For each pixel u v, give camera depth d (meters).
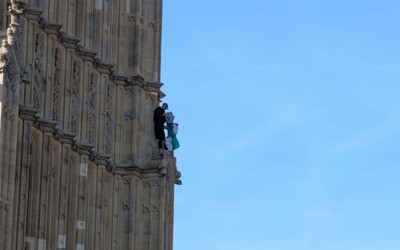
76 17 56.97
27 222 51.94
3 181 46.97
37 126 52.66
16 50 47.81
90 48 57.56
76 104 56.19
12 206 47.44
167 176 61.34
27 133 51.47
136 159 60.19
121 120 60.22
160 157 60.69
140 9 61.81
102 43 59.12
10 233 47.16
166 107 61.75
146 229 60.34
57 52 54.88
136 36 61.34
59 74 54.81
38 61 52.91
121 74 60.41
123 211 59.66
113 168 59.28
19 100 50.25
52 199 53.66
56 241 53.75
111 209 59.06
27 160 51.41
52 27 54.00
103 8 59.34
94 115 57.69
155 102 61.84
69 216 55.25
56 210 53.88
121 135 60.16
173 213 62.00
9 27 48.25
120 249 59.34
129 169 59.81
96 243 57.28
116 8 60.66
